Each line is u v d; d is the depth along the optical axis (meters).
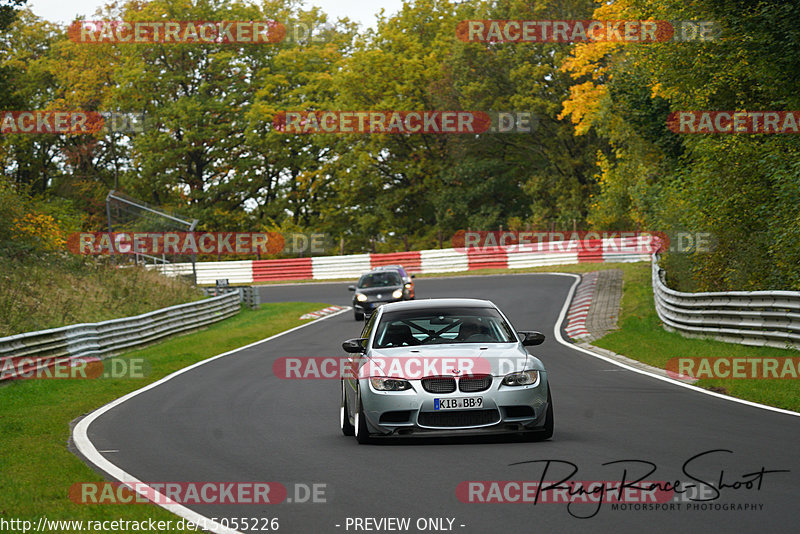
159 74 80.00
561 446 10.60
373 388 11.07
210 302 38.09
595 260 55.66
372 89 78.50
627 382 17.41
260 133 80.69
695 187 26.88
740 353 19.83
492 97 74.50
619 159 51.47
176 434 13.05
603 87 50.97
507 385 10.89
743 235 26.09
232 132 81.25
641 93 38.47
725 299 22.27
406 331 12.18
